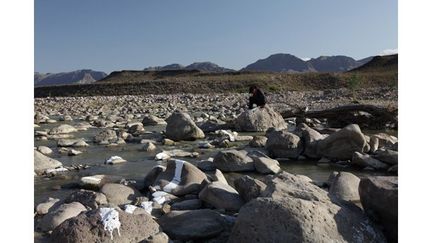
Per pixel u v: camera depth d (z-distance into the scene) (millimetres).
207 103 26719
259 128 12555
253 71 76062
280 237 3242
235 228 3463
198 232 3893
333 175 6102
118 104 27953
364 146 7836
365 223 3492
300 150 8375
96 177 6215
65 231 3504
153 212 4719
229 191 4879
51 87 59625
